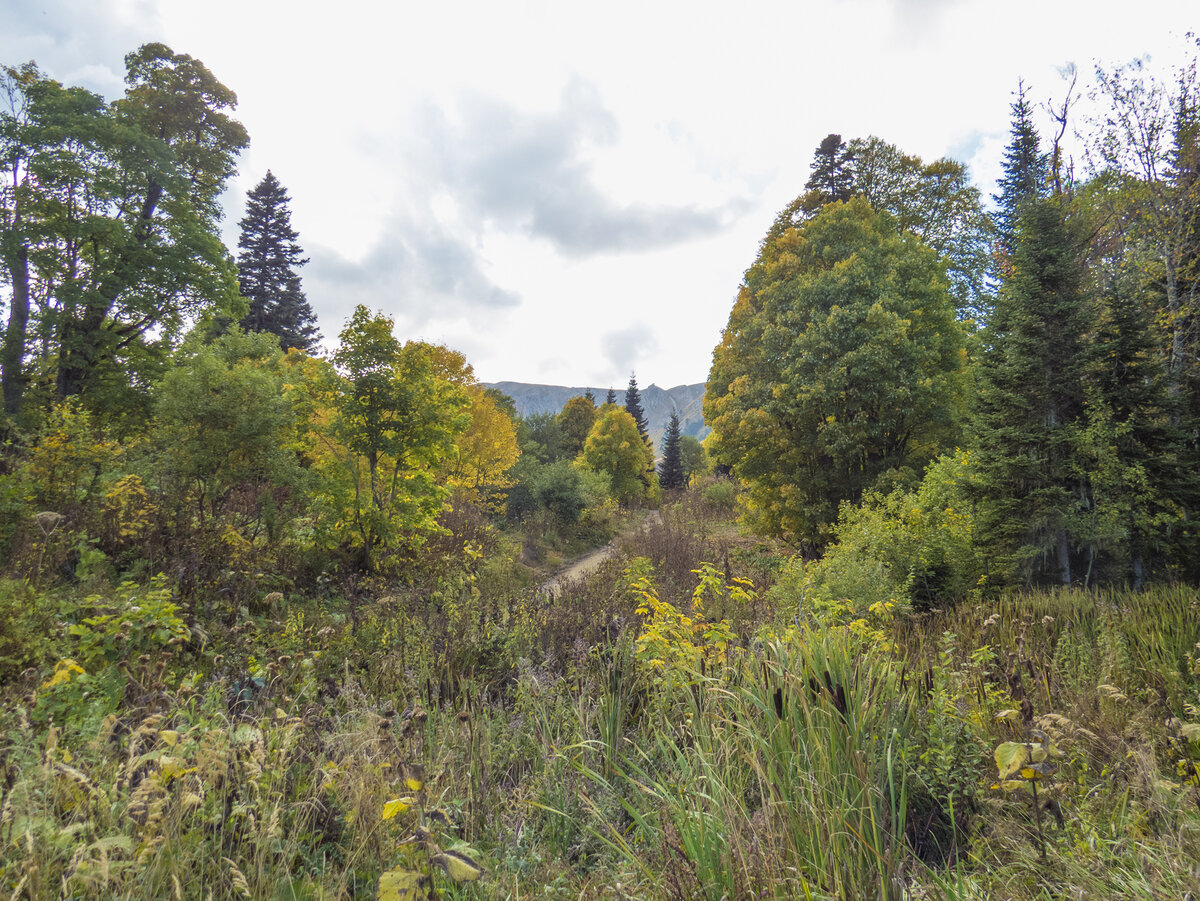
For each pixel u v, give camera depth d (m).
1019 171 22.38
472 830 2.70
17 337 17.48
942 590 9.63
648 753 3.24
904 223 24.88
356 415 11.49
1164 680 3.65
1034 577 9.44
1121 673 3.77
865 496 13.55
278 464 11.26
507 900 2.19
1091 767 2.75
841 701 2.56
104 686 3.66
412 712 3.42
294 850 2.18
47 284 18.33
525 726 3.84
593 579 11.28
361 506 11.53
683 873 2.00
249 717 3.03
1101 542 9.00
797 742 2.48
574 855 2.79
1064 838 2.16
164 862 1.93
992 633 5.32
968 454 10.95
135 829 2.08
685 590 9.95
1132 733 2.79
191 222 21.05
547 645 5.29
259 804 2.21
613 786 3.14
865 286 17.17
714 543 19.83
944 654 3.60
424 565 12.31
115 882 1.81
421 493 12.66
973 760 2.66
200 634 4.76
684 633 4.48
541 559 19.77
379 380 11.51
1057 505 8.98
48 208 18.16
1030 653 3.85
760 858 1.98
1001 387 9.95
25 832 1.83
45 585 5.93
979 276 24.39
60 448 9.34
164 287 19.56
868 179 25.61
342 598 9.41
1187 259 11.84
